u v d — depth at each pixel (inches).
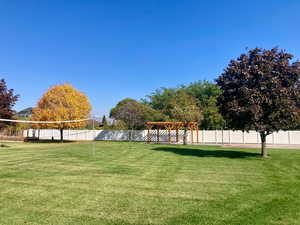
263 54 537.0
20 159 504.1
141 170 383.9
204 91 1990.7
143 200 232.8
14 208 209.5
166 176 340.2
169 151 691.4
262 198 240.1
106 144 1003.9
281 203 224.4
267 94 492.1
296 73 505.4
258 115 490.6
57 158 520.1
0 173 354.3
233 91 537.0
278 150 751.1
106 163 454.0
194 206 216.7
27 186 281.4
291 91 500.1
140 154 609.3
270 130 532.7
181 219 187.0
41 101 1251.2
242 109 496.1
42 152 650.2
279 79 508.1
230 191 265.4
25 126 1588.3
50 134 1540.4
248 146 953.5
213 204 222.2
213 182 306.3
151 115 1592.0
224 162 474.9
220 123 1401.3
